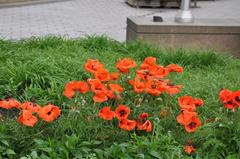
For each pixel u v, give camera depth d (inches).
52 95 224.4
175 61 333.1
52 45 351.6
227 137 183.8
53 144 165.2
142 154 163.3
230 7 986.1
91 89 182.2
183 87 250.8
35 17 722.2
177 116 188.1
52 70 254.8
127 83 204.7
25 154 164.7
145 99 196.9
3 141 162.9
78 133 175.2
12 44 339.9
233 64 347.9
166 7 941.2
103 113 172.7
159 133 178.2
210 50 356.8
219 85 271.0
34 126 171.8
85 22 693.9
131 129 175.9
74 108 188.1
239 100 186.2
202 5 1008.9
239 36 402.9
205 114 209.3
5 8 807.1
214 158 175.2
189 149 174.1
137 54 340.8
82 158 162.9
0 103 170.4
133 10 884.6
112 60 313.7
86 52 332.5
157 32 389.7
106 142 175.9
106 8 891.4
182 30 392.8
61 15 762.2
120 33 604.7
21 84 241.4
